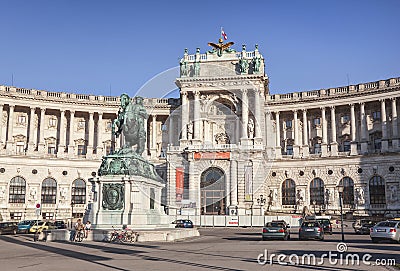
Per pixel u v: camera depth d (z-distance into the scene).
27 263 21.03
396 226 35.69
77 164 91.75
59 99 95.44
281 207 89.19
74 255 24.70
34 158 88.19
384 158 80.56
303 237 39.72
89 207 35.72
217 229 65.00
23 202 86.19
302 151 90.19
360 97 89.50
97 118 100.31
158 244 31.88
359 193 81.88
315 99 94.12
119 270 18.45
